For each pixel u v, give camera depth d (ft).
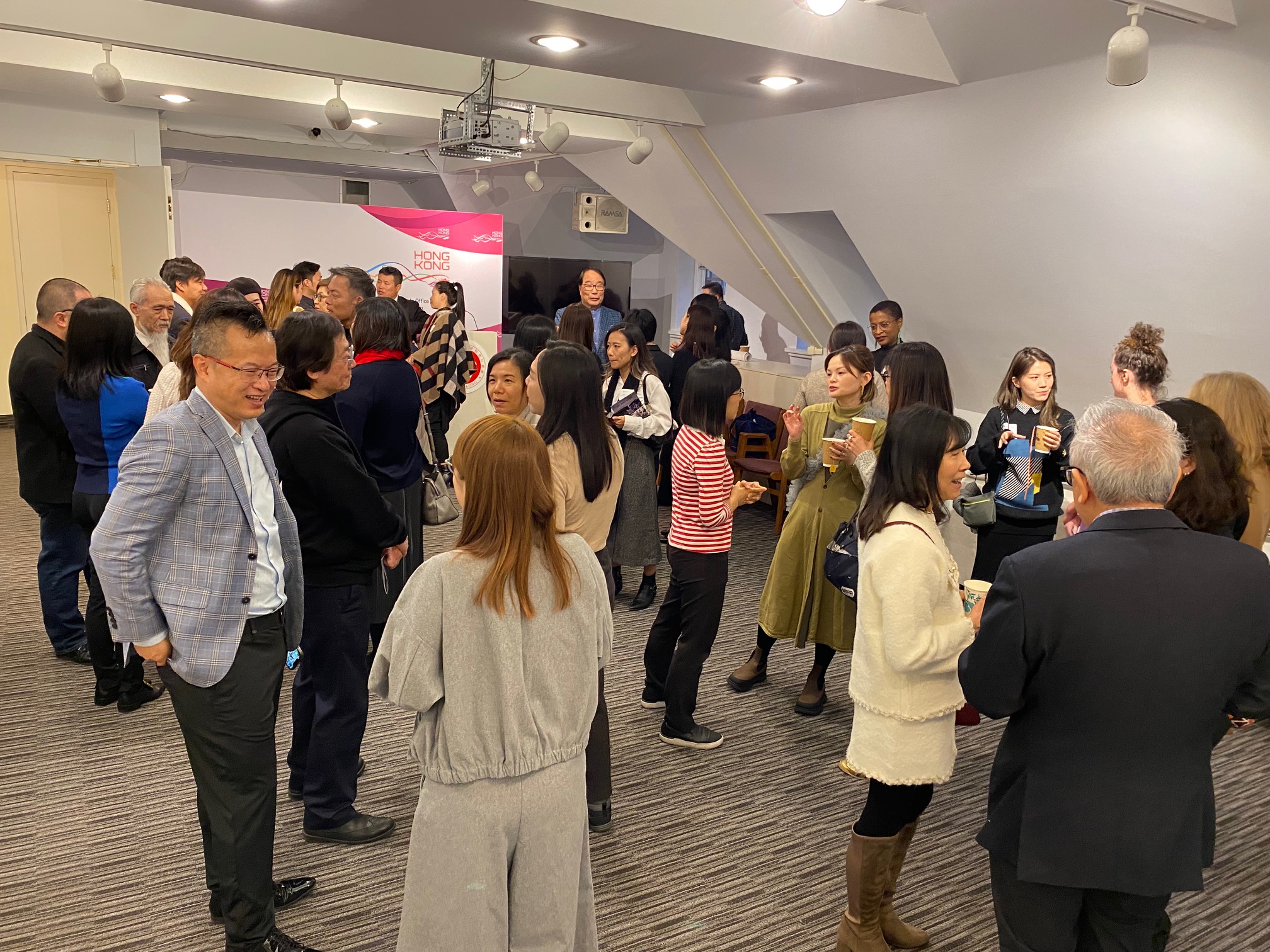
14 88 20.86
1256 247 11.92
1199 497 7.22
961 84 13.71
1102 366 15.96
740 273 24.39
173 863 8.54
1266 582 5.07
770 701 12.35
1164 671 4.95
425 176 38.32
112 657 11.37
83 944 7.45
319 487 7.77
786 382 20.97
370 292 13.65
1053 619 5.02
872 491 6.83
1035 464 11.89
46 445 11.82
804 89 14.64
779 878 8.61
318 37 16.25
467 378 23.49
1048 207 14.14
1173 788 5.09
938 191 15.78
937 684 6.68
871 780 6.98
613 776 10.32
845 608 11.19
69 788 9.71
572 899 5.64
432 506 12.55
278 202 21.29
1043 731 5.29
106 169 28.12
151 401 10.55
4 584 15.49
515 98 17.85
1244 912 8.29
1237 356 13.35
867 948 7.28
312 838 8.88
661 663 11.46
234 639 6.53
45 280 28.25
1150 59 11.30
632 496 14.66
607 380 14.70
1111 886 5.12
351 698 8.57
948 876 8.70
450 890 5.26
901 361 10.43
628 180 24.66
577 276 34.42
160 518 6.19
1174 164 11.98
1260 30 10.07
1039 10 11.62
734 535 20.12
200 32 15.30
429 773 5.34
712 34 11.64
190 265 15.44
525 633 5.32
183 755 10.46
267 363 6.45
